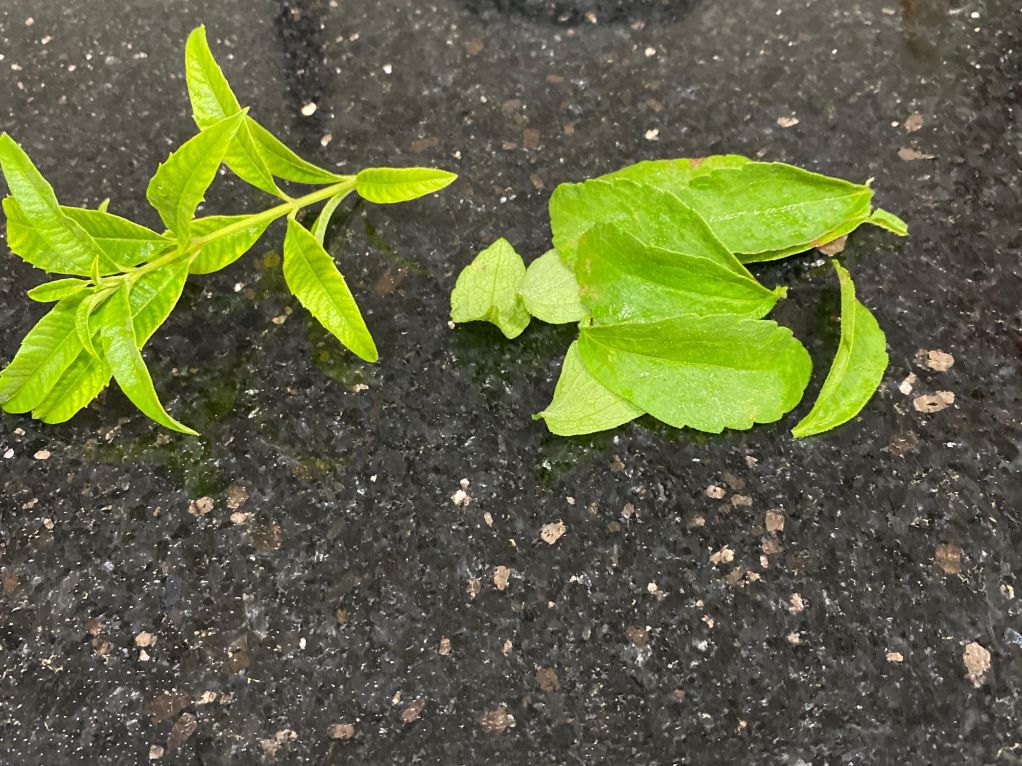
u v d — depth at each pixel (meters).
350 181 0.24
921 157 0.26
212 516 0.23
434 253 0.25
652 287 0.23
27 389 0.22
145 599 0.22
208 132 0.20
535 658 0.21
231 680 0.21
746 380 0.22
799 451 0.23
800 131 0.27
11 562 0.22
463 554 0.22
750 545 0.22
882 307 0.24
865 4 0.29
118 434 0.23
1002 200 0.26
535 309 0.24
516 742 0.21
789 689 0.21
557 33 0.29
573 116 0.27
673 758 0.20
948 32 0.28
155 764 0.20
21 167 0.21
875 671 0.21
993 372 0.24
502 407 0.24
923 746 0.20
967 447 0.23
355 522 0.22
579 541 0.22
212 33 0.29
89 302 0.21
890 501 0.22
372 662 0.21
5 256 0.26
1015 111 0.27
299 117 0.28
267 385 0.24
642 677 0.21
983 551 0.22
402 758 0.20
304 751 0.21
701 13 0.29
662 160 0.25
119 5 0.29
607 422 0.23
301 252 0.22
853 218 0.24
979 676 0.21
